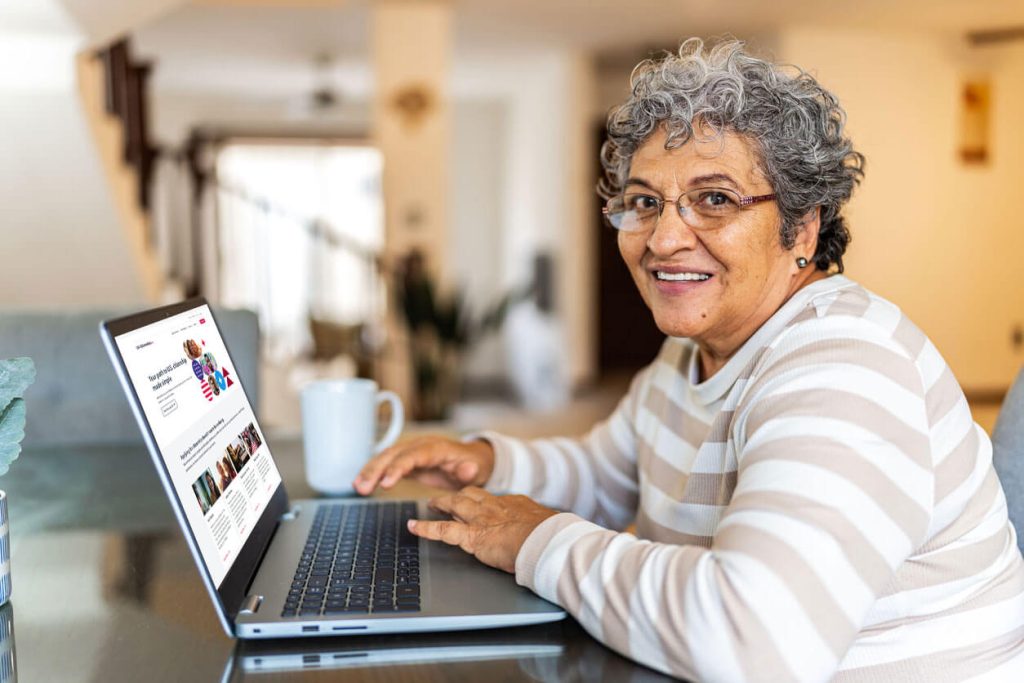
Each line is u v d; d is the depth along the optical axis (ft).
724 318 2.91
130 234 11.45
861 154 3.14
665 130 2.85
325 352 18.08
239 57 22.91
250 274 18.06
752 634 2.02
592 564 2.41
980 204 21.07
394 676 2.22
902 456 2.31
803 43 19.72
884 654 2.59
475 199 31.17
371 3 17.17
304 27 19.38
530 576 2.56
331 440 3.81
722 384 2.91
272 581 2.68
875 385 2.39
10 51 8.77
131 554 3.10
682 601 2.14
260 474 3.22
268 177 30.76
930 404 2.56
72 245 11.11
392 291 17.71
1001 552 2.82
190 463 2.50
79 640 2.41
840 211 3.11
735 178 2.77
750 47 3.23
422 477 3.79
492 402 24.73
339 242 17.90
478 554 2.85
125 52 11.94
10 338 5.08
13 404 2.62
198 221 17.66
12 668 2.24
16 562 3.02
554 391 24.54
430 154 17.75
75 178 10.23
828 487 2.17
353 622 2.39
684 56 3.05
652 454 3.34
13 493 3.93
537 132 26.11
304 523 3.30
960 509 2.60
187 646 2.38
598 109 24.64
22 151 9.77
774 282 2.94
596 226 26.50
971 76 20.76
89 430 5.16
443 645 2.40
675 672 2.17
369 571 2.77
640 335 27.04
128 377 2.25
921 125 20.62
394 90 17.53
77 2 7.93
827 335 2.57
